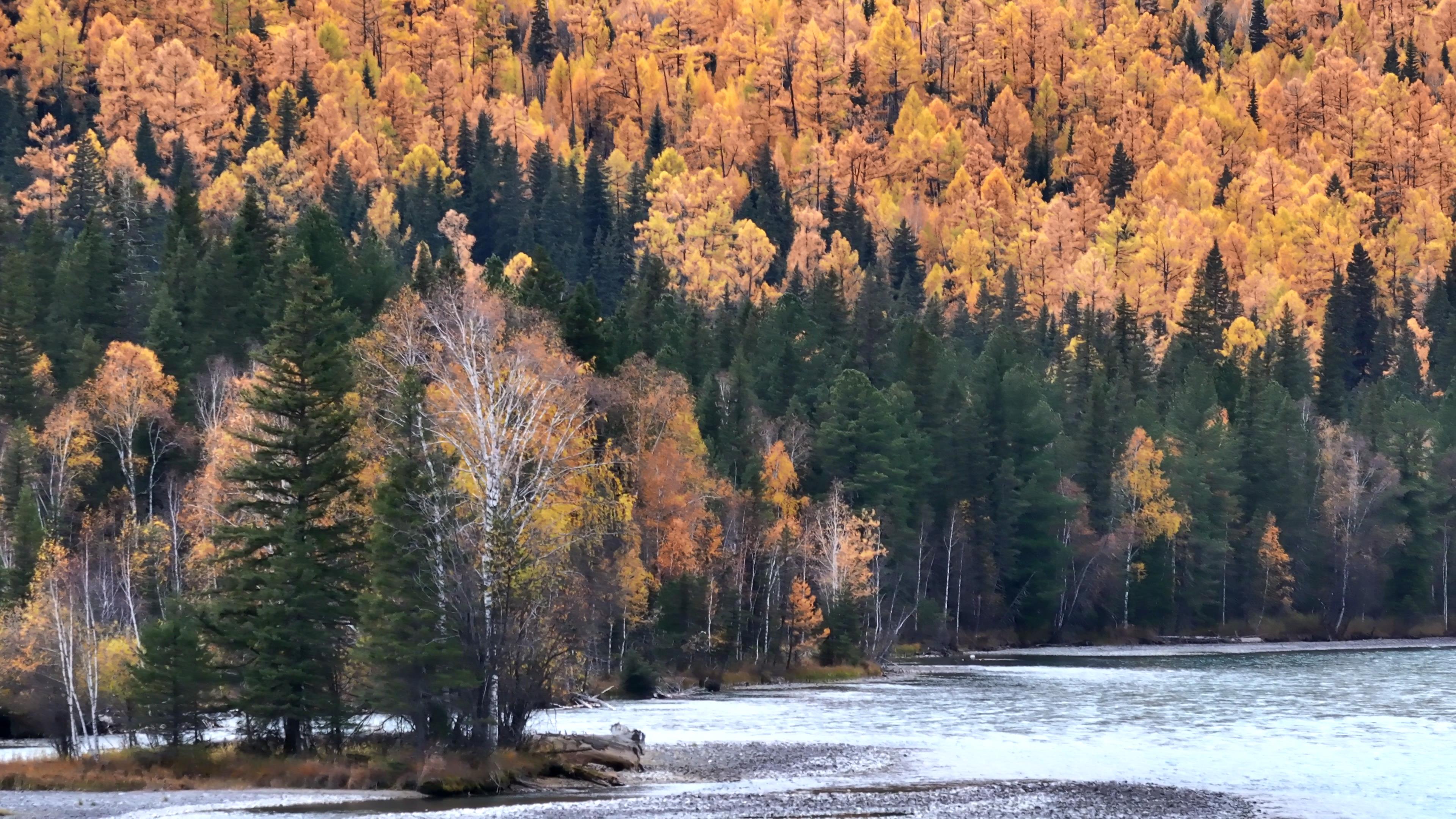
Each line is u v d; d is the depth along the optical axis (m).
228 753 59.22
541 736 58.00
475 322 69.88
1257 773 54.62
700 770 57.50
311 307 64.75
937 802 48.41
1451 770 55.12
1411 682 98.69
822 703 85.81
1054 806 47.38
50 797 51.56
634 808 47.44
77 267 127.88
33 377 107.56
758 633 108.00
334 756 58.28
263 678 58.44
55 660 69.12
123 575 83.25
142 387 99.44
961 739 66.69
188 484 93.50
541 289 111.25
